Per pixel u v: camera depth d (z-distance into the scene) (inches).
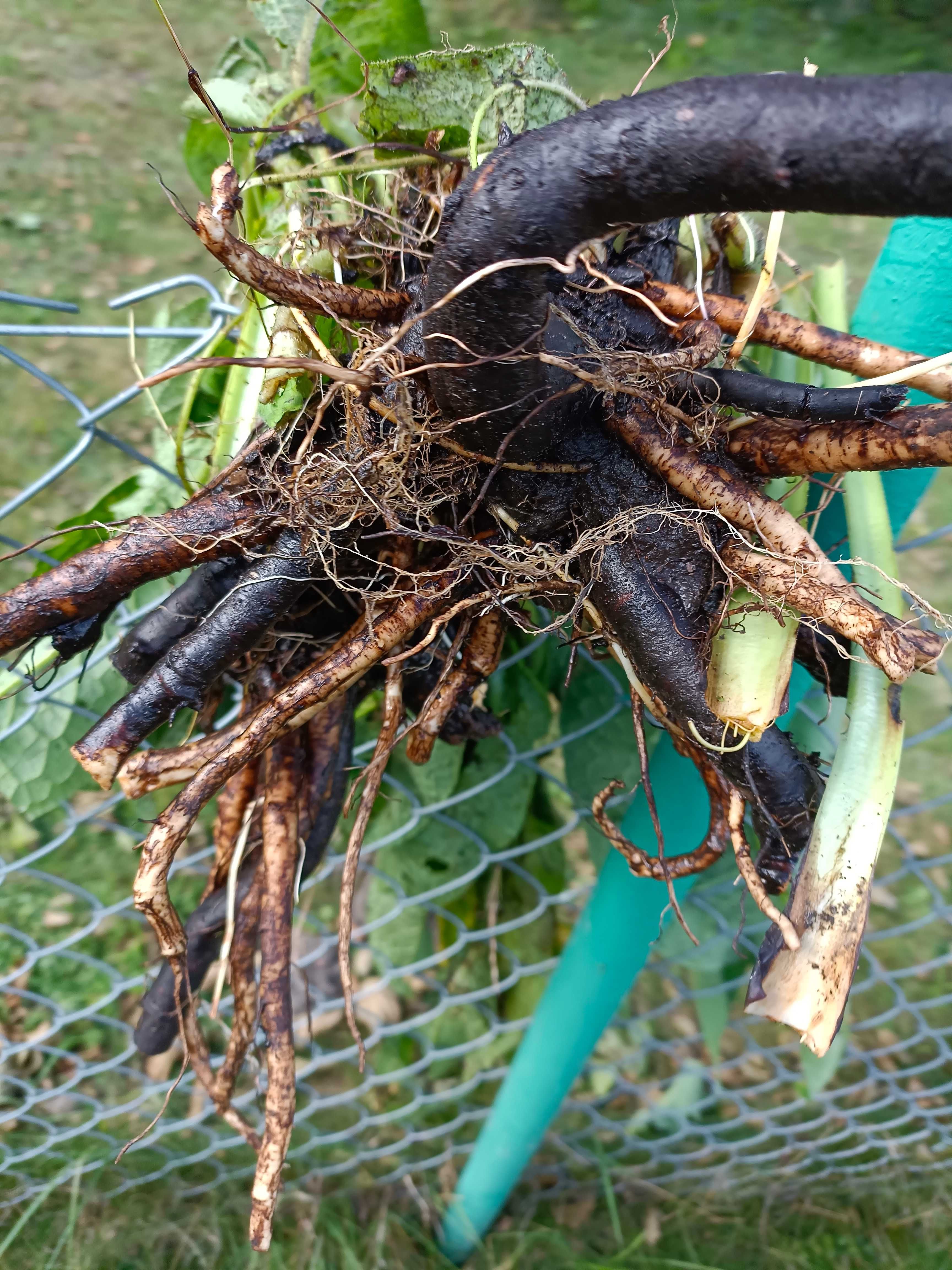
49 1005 16.2
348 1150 20.8
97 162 42.5
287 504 8.1
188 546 8.1
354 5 10.9
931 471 10.6
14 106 44.1
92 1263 18.6
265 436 8.4
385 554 8.6
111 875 25.1
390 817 17.4
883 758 8.5
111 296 37.1
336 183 9.5
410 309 7.6
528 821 18.5
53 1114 20.8
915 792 28.5
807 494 9.2
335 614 9.2
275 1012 9.6
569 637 9.4
